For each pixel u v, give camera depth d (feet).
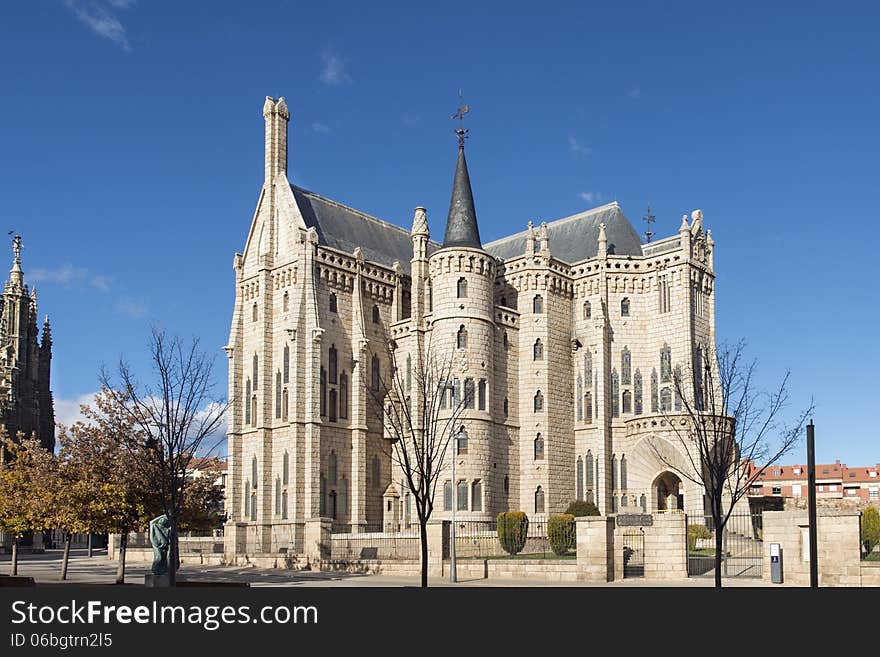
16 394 411.95
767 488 568.41
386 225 322.96
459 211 275.80
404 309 295.48
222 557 253.44
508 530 203.62
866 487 549.95
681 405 257.75
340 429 269.03
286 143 296.51
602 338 276.21
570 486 276.21
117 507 182.09
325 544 222.48
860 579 144.66
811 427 115.24
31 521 199.00
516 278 285.84
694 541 208.74
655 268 278.26
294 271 273.75
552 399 276.00
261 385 273.54
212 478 212.02
